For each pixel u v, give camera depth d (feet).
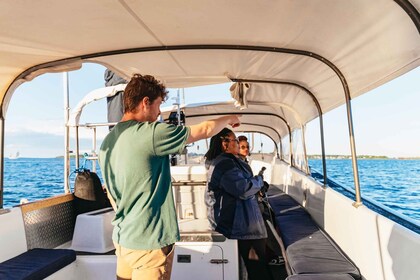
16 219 8.43
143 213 4.94
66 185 12.50
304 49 7.73
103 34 6.86
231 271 8.35
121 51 7.93
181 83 11.40
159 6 5.66
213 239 8.46
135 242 4.93
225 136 8.96
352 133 8.25
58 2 5.33
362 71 7.35
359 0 5.01
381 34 5.71
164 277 5.08
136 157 4.90
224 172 8.30
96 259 8.71
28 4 5.34
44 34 6.57
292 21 6.25
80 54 7.86
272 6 5.65
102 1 5.40
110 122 13.04
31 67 8.13
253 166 23.94
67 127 12.71
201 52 8.20
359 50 6.66
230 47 7.76
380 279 6.58
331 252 8.47
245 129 24.44
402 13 4.87
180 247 8.48
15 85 8.54
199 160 23.52
